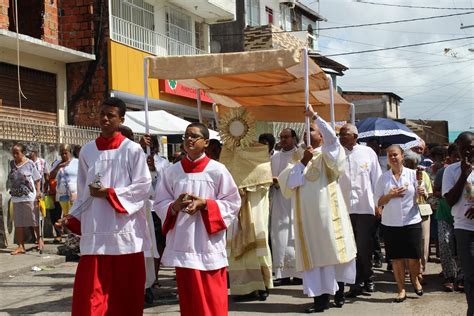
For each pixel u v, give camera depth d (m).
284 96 10.45
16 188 11.70
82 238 5.25
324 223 6.96
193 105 22.45
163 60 7.79
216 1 22.72
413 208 7.58
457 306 7.23
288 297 7.96
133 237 5.27
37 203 11.76
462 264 5.58
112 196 5.14
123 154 5.33
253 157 7.78
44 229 14.20
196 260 5.16
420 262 8.37
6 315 7.29
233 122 7.88
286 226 8.40
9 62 15.66
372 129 12.77
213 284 5.23
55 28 17.91
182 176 5.38
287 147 8.45
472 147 5.46
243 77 8.86
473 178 5.49
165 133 12.44
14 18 17.36
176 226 5.26
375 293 8.12
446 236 8.18
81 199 5.35
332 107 8.88
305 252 6.97
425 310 7.06
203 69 7.64
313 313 7.00
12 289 8.88
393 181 7.64
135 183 5.29
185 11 23.25
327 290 7.01
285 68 7.41
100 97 17.95
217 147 8.16
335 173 7.11
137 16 20.05
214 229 5.17
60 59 17.53
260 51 7.46
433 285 8.69
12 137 13.73
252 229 7.65
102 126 5.33
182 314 5.21
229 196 5.37
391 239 7.59
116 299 5.25
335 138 6.97
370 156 8.02
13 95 15.92
